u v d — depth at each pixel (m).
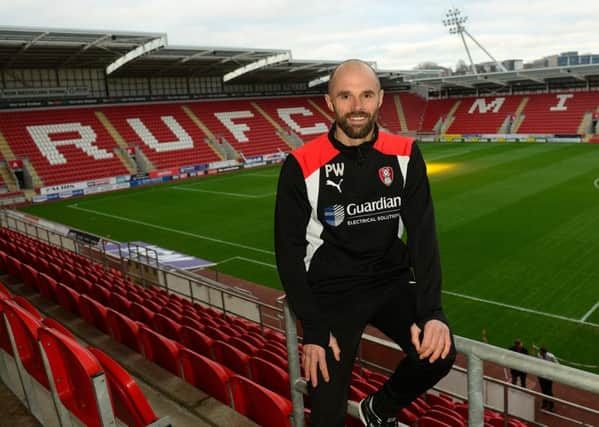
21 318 3.48
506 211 25.39
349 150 1.92
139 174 42.22
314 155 1.95
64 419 3.20
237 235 24.34
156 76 51.72
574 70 52.00
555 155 44.03
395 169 1.94
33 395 3.88
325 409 1.87
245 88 60.41
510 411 9.39
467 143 58.44
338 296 1.95
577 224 22.38
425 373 1.73
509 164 40.47
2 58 37.06
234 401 5.00
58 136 43.50
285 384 5.74
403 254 2.02
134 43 35.34
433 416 5.94
